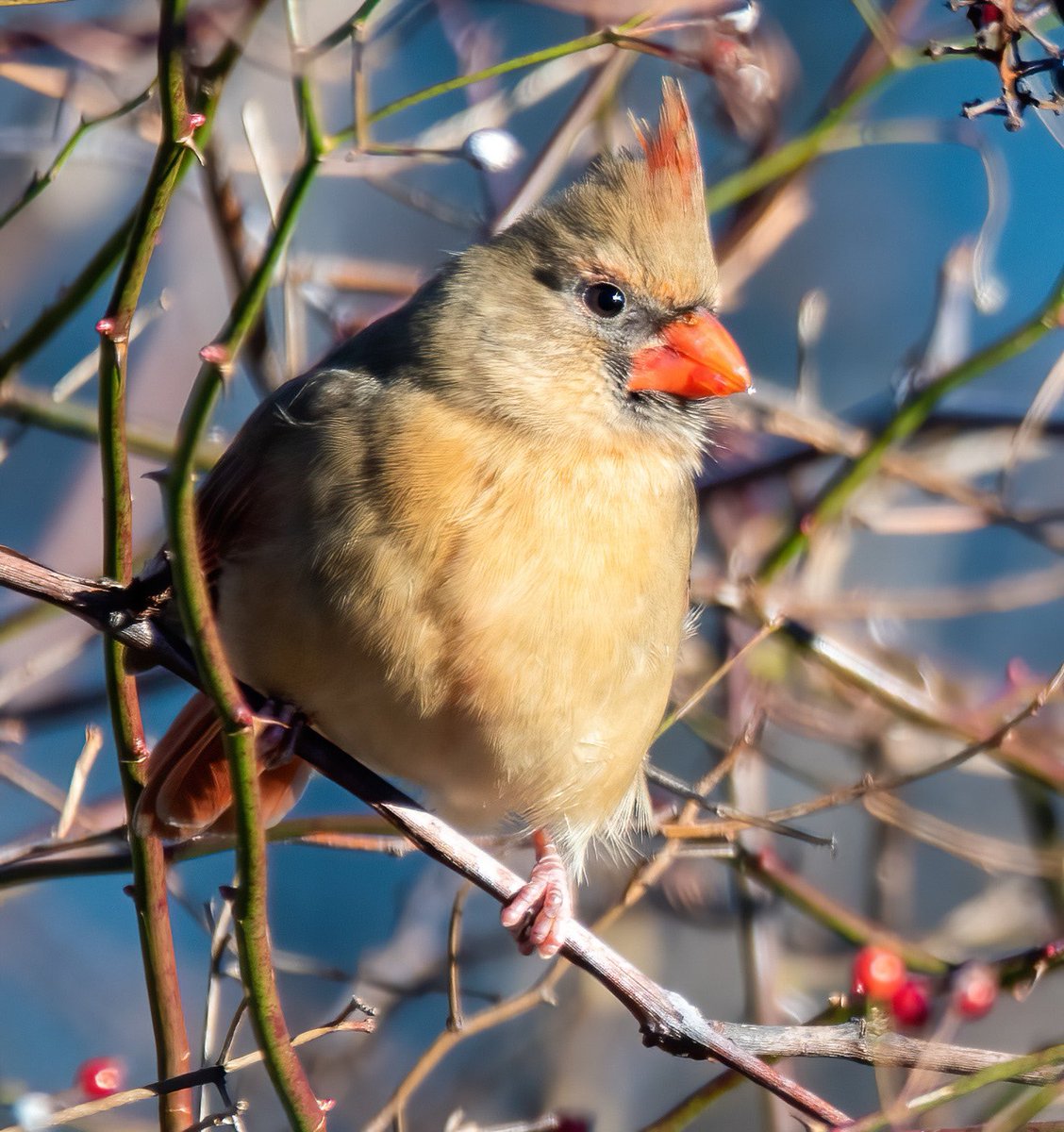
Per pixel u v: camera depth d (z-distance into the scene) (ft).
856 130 33.76
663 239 24.75
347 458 23.11
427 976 34.32
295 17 19.34
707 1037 21.02
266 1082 32.78
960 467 36.81
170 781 23.76
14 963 36.83
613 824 26.99
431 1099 33.94
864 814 37.19
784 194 34.17
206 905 23.17
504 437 23.61
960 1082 19.24
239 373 37.42
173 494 16.72
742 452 34.76
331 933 38.19
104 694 34.47
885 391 40.50
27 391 30.86
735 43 28.35
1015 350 30.60
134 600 20.18
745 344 43.42
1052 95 21.29
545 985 25.17
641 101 38.45
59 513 36.09
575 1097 34.04
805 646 31.55
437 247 40.81
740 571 33.12
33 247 38.75
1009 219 42.70
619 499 23.94
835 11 42.68
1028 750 31.37
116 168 39.11
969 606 32.91
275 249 16.20
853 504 34.22
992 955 33.17
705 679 31.55
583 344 24.44
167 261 37.04
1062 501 41.55
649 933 35.22
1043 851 30.66
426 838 22.71
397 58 41.29
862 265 43.93
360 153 22.26
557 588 23.17
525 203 32.01
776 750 37.58
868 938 28.40
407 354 24.32
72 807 24.99
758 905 30.89
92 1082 22.93
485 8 36.47
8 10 31.71
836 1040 20.89
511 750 23.84
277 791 26.76
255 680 23.50
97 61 30.91
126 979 37.06
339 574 22.54
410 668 22.79
